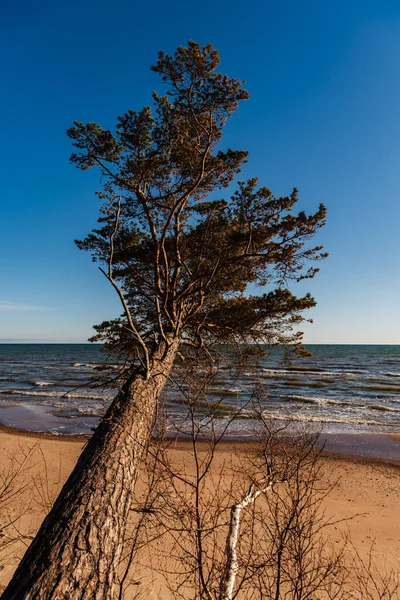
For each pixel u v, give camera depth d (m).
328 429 15.36
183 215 8.16
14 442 11.90
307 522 2.95
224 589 2.10
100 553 2.05
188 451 10.71
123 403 3.62
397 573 4.66
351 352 100.62
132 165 6.52
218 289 8.64
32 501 6.42
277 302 8.17
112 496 2.44
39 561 1.88
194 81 6.18
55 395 23.95
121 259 8.28
